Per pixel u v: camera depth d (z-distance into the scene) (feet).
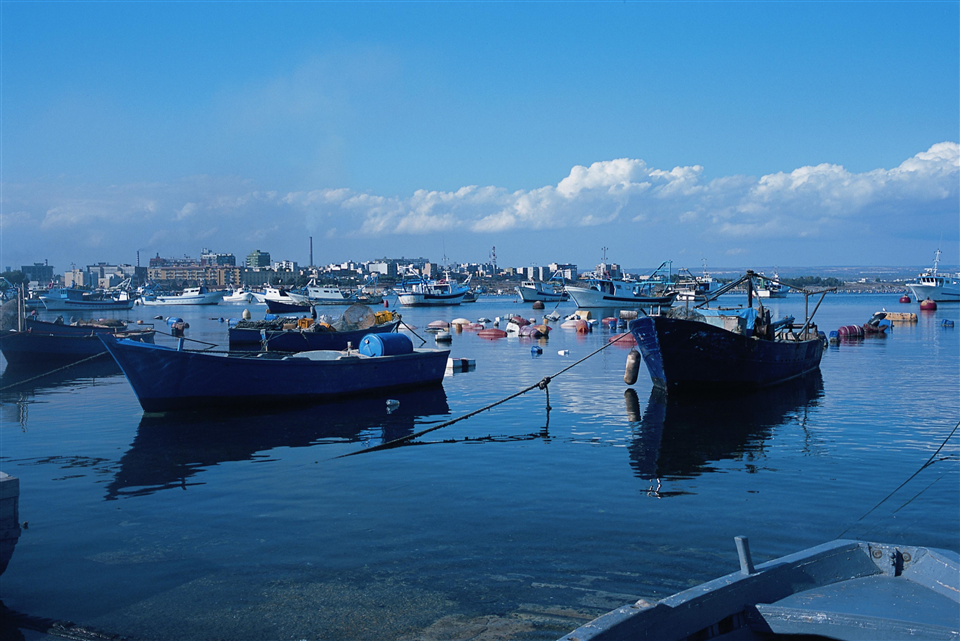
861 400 91.61
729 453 61.00
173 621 29.73
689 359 94.17
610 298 437.17
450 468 55.77
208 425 74.49
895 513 43.45
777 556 36.11
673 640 21.61
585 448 63.31
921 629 21.65
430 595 31.91
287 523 42.16
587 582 33.14
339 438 67.87
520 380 114.83
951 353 157.89
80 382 114.62
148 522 42.60
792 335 131.23
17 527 30.76
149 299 653.30
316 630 28.76
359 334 159.74
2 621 29.81
